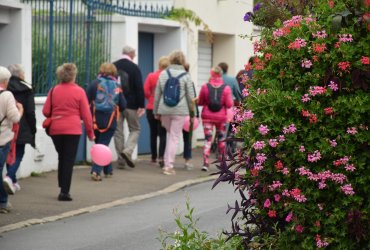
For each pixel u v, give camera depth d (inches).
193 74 967.6
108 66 687.7
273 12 306.2
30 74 683.4
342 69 259.8
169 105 724.0
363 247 261.1
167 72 730.8
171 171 734.5
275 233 274.2
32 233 465.7
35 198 582.2
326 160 261.3
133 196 611.2
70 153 575.8
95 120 681.0
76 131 574.9
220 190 648.4
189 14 935.0
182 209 550.9
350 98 257.9
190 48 957.2
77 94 575.2
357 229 255.8
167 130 735.7
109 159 667.4
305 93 265.7
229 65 1081.4
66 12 745.0
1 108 504.1
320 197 262.5
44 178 676.1
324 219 262.1
